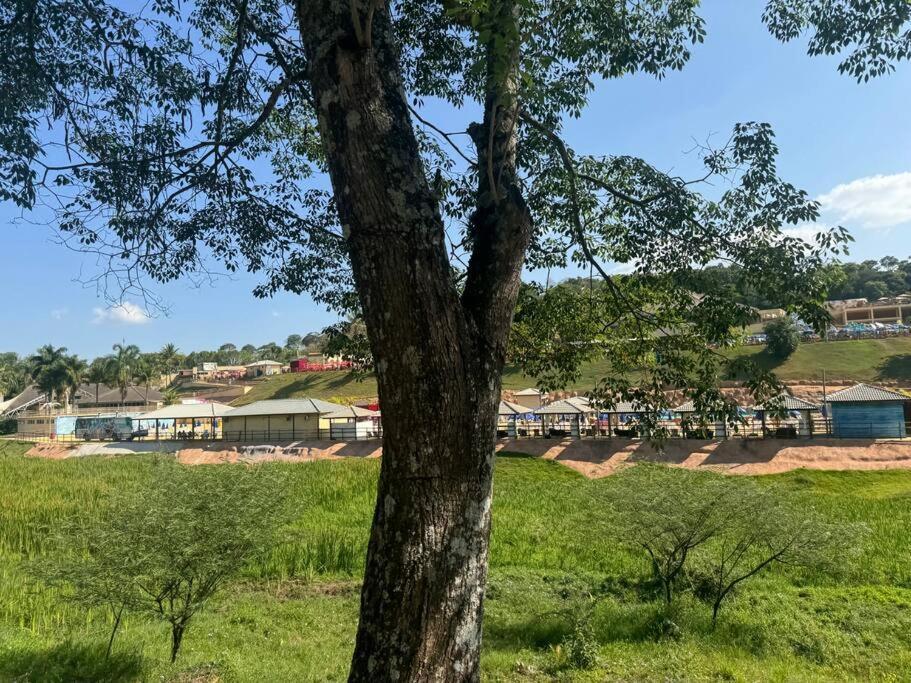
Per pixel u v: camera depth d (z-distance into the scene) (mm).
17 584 11273
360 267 3236
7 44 5945
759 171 5535
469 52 6887
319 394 81562
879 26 5746
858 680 7770
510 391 61125
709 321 5781
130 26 6453
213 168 6324
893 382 59844
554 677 7629
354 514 20094
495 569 13359
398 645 3004
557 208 7004
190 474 8672
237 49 6453
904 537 15820
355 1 3236
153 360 97000
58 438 66062
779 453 33531
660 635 9352
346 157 3254
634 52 6211
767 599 11164
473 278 3578
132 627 9484
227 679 6902
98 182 6457
